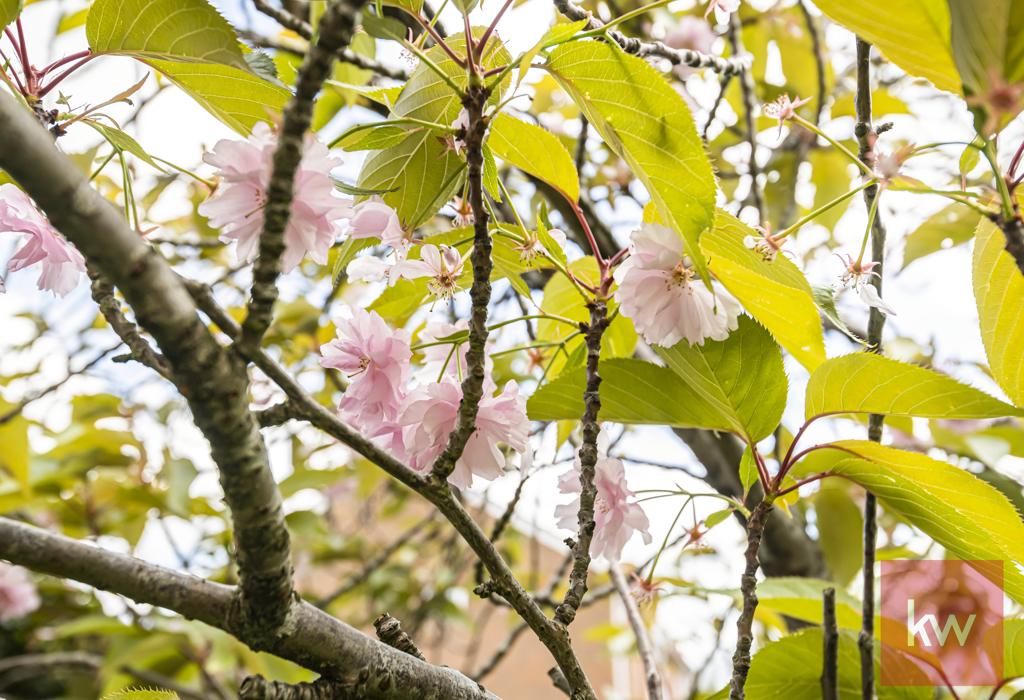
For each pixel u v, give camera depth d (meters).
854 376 0.53
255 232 0.46
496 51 0.53
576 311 0.65
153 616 1.17
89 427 1.27
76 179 0.37
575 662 0.46
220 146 0.46
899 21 0.46
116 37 0.49
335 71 0.76
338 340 0.54
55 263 0.53
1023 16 0.43
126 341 0.42
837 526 0.82
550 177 0.56
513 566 1.68
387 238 0.54
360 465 1.35
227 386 0.39
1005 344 0.54
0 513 1.21
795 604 0.68
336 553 1.66
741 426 0.56
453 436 0.45
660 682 0.63
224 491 0.40
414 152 0.54
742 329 0.54
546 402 0.57
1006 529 0.53
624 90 0.50
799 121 0.53
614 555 0.56
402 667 0.44
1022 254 0.47
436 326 0.58
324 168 0.46
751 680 0.61
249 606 0.41
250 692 0.41
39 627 1.55
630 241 0.54
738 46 0.87
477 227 0.46
